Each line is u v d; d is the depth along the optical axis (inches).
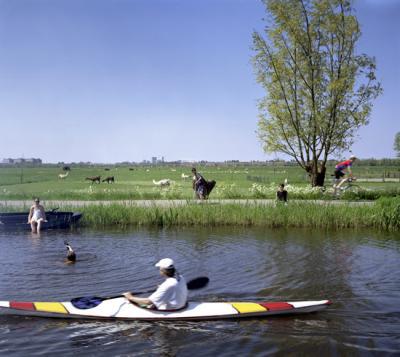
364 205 908.6
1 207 969.5
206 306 387.9
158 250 649.0
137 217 893.8
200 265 563.8
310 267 553.9
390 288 471.2
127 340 341.1
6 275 513.3
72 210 927.0
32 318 380.2
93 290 462.9
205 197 1135.6
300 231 816.9
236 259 594.6
